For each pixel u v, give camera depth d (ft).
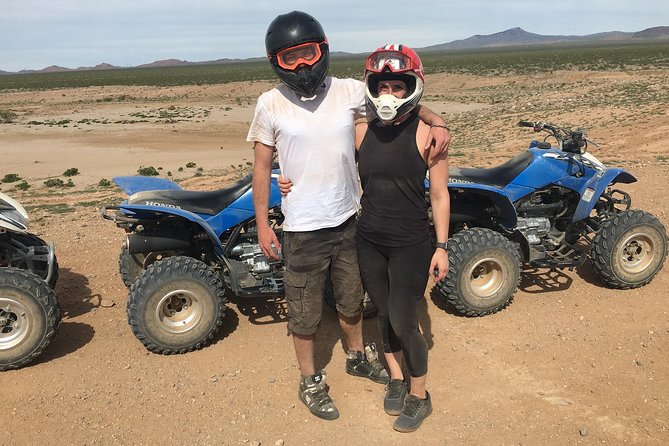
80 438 12.23
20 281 14.40
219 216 16.14
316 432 12.24
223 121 128.77
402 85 11.03
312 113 11.51
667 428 11.97
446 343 15.71
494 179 18.33
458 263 16.39
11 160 77.51
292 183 11.88
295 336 12.76
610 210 19.67
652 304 17.66
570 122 74.23
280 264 16.67
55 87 298.97
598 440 11.71
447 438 11.91
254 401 13.41
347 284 12.85
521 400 13.10
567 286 19.17
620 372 14.06
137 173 62.23
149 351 15.78
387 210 11.42
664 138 54.80
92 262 22.71
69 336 16.78
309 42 10.85
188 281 15.14
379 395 13.47
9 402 13.48
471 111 119.34
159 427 12.53
